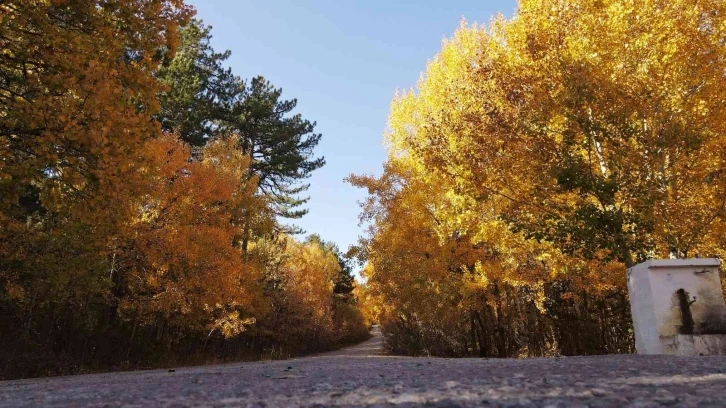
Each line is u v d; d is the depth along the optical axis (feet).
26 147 32.19
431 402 11.18
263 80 110.52
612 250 35.58
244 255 88.28
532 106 40.65
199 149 89.92
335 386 15.78
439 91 61.00
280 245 120.16
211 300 65.26
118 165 31.86
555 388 12.65
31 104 29.45
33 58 32.32
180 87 87.20
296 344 144.66
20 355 44.42
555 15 41.45
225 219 68.49
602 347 61.21
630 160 36.04
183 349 79.46
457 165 47.14
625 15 37.86
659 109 36.73
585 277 52.95
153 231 60.13
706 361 19.04
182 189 63.36
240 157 84.28
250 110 103.35
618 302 60.54
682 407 9.32
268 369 32.65
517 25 45.21
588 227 36.22
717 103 36.58
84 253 47.70
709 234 39.73
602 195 36.22
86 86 29.32
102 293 55.62
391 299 81.97
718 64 36.91
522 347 70.18
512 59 45.34
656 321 26.91
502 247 54.49
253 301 84.07
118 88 31.83
